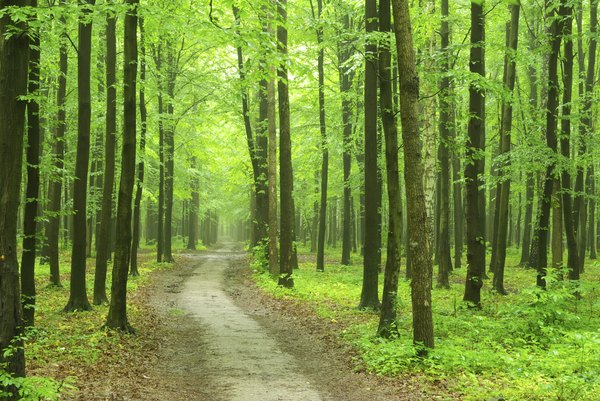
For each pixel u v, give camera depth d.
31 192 9.59
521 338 10.12
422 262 8.98
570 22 14.50
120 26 19.89
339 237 55.88
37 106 9.67
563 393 6.89
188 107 27.30
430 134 16.12
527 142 15.34
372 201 14.05
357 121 23.53
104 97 20.11
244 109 26.11
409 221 9.08
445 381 7.78
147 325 12.71
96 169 27.88
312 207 40.91
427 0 15.91
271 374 8.84
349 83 25.16
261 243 25.09
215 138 31.19
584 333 9.09
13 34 5.80
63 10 7.65
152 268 26.69
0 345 5.58
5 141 5.77
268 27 18.91
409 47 8.80
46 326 11.53
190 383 8.34
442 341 9.74
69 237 34.66
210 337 11.88
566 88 15.16
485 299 15.66
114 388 7.58
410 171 8.91
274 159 22.36
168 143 29.00
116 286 11.56
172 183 30.73
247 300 18.08
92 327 11.61
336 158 30.56
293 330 12.69
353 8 17.41
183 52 27.08
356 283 20.77
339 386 8.08
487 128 33.09
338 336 11.38
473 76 11.14
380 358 8.77
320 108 23.97
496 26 23.55
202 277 25.14
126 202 11.57
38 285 17.89
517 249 38.03
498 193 23.03
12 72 5.84
